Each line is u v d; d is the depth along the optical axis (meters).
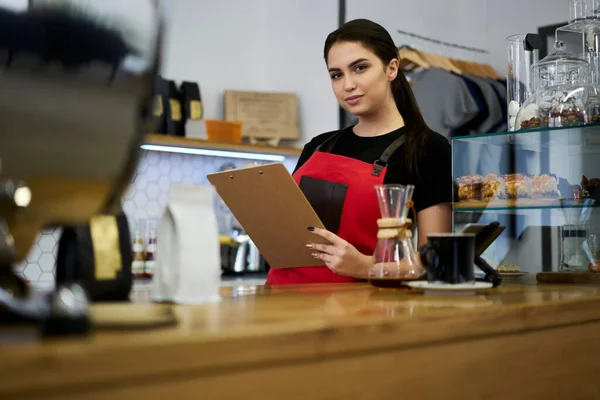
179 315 0.98
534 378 1.27
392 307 1.17
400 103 2.36
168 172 3.78
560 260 1.86
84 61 0.77
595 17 2.20
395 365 0.99
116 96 0.79
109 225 1.17
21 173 0.76
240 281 3.51
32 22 0.74
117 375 0.67
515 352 1.23
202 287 1.22
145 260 3.37
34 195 0.79
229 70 4.00
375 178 2.25
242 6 4.07
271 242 2.05
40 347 0.64
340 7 4.07
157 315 0.86
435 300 1.33
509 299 1.36
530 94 2.19
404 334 1.00
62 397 0.64
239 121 3.84
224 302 1.24
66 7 0.76
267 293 1.50
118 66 0.79
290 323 0.89
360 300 1.32
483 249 1.86
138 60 0.80
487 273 1.72
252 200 1.93
